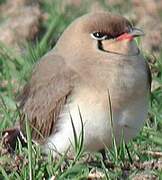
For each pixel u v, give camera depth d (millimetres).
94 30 14547
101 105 14211
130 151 15078
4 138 15117
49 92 14891
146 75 14508
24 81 17812
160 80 17094
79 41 14680
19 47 19844
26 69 18109
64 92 14578
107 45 14508
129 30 14500
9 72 18219
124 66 14375
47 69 15094
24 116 15289
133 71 14375
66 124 14438
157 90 16781
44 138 14883
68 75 14617
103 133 14273
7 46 19641
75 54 14711
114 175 13945
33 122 15055
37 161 14266
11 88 17391
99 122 14211
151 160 14492
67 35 14906
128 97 14273
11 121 16000
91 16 14703
